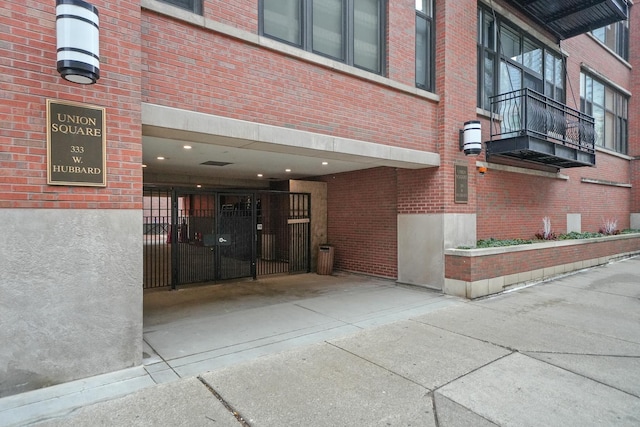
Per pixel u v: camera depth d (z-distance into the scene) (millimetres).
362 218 10242
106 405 3314
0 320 3330
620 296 7672
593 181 13773
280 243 12531
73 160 3678
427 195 8219
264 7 5684
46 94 3580
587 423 3115
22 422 3037
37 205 3512
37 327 3498
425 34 8250
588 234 12336
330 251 10484
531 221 10961
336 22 6660
